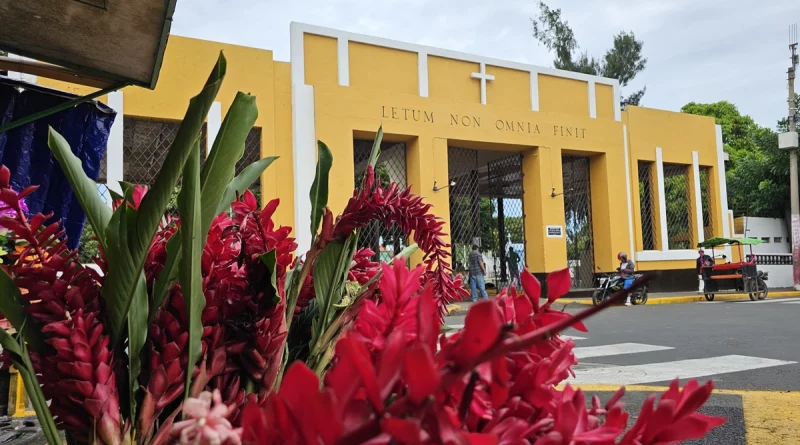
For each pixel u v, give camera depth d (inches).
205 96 27.9
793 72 730.2
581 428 20.4
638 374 189.0
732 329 309.1
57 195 134.0
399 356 15.3
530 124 495.5
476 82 482.3
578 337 291.7
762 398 132.3
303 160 398.9
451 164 534.3
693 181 596.4
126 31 69.7
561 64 949.8
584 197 559.5
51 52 74.3
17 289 31.9
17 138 129.8
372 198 41.4
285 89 403.2
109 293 31.1
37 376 32.0
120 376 32.2
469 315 15.1
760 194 772.6
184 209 29.4
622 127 545.6
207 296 34.1
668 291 552.1
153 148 375.2
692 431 19.9
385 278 22.9
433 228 41.8
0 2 62.7
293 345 45.7
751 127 1280.8
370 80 437.4
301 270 41.6
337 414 14.2
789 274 717.9
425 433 14.3
